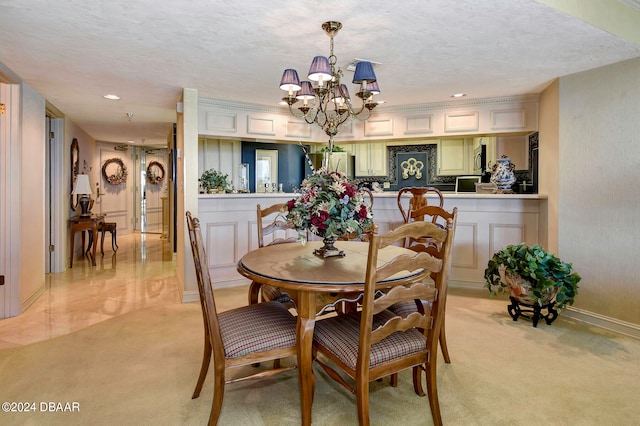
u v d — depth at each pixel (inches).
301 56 105.2
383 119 174.7
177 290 157.8
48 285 165.5
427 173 214.4
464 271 158.6
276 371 71.3
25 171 132.8
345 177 87.0
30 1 73.8
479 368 88.5
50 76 124.0
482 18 82.0
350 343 64.5
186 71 118.9
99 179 299.3
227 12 78.7
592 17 86.0
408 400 76.3
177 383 82.4
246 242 164.6
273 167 218.4
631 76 106.8
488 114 156.7
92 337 107.2
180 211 154.2
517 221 150.4
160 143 314.0
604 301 113.7
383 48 99.5
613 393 78.1
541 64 112.1
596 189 115.3
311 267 74.5
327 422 69.2
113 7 76.4
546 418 69.8
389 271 58.7
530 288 112.0
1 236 123.6
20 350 98.7
